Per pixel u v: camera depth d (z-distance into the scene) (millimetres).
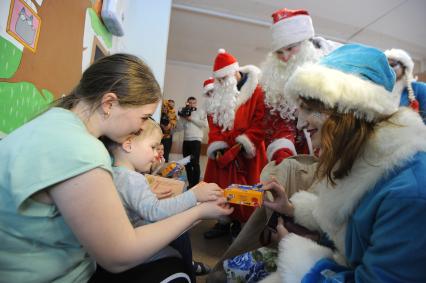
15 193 480
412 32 3965
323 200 670
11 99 798
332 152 576
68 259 576
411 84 1449
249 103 1816
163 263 761
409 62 1404
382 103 553
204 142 5871
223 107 1902
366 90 545
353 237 593
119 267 557
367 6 3410
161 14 2506
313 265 639
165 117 4133
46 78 1000
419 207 461
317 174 648
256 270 915
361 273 530
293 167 1133
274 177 1069
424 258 458
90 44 1433
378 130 564
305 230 898
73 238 564
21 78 845
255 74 1910
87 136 561
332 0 3326
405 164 525
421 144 527
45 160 500
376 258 505
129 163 987
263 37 4547
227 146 1855
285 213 958
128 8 2344
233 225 1979
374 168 556
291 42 1523
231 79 1931
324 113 603
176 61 6176
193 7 3781
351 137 564
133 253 558
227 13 3871
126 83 602
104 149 574
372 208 534
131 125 636
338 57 649
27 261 529
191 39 4898
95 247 522
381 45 4445
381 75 603
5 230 510
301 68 658
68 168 501
